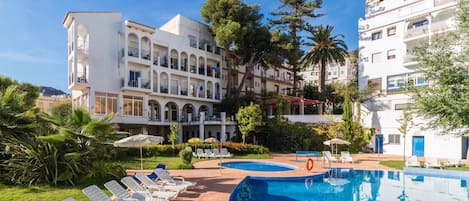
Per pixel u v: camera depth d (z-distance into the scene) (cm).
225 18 3694
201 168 1753
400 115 2788
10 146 1062
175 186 1026
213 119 3447
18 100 1191
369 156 2612
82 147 1113
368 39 3356
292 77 5906
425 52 1773
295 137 3111
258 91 4944
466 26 1609
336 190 1299
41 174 1055
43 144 1075
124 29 3066
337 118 3203
